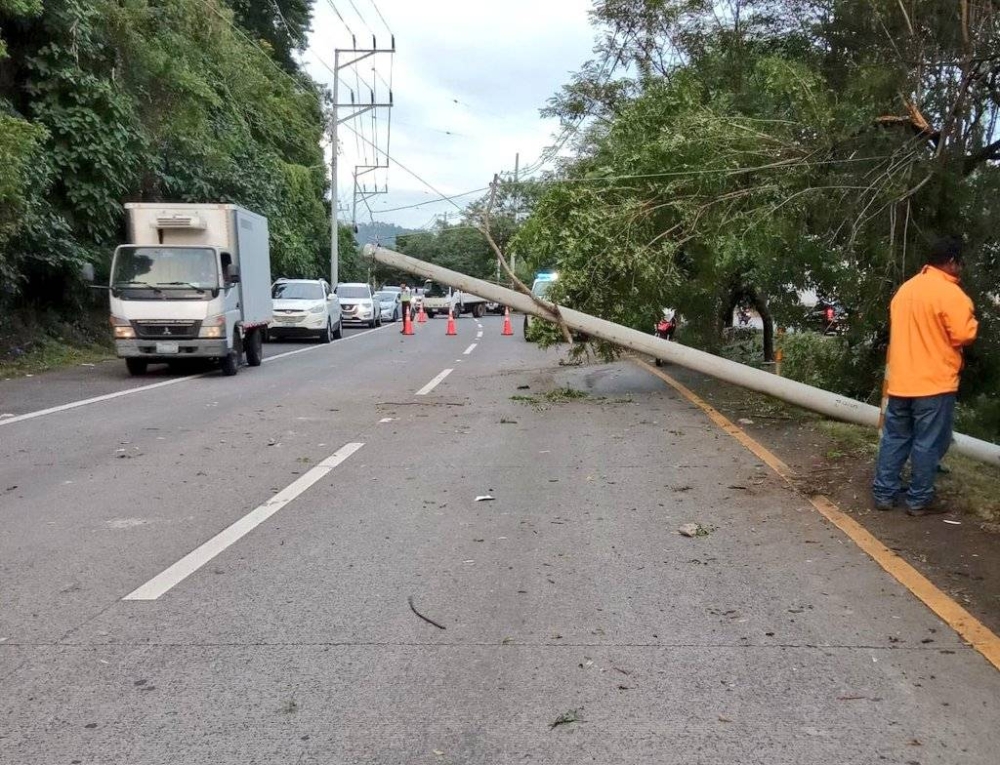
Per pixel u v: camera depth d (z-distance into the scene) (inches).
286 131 1560.0
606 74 701.3
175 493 295.9
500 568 219.9
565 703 150.8
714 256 444.5
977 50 349.4
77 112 746.2
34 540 241.9
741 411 472.7
